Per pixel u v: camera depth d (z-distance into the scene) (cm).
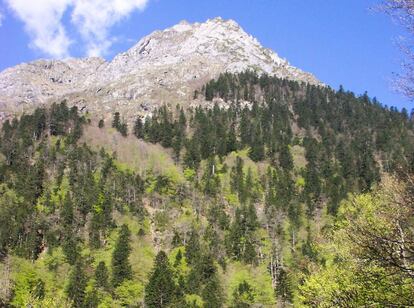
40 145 13425
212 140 14912
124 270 8300
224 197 12044
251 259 9075
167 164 14025
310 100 18888
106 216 10356
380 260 1043
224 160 14088
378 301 1161
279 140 15200
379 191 1590
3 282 7300
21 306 6412
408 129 15325
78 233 9675
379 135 14550
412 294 1102
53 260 8575
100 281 7875
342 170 12550
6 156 12544
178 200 12000
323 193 11300
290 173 13100
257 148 14238
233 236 9675
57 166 12369
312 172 12425
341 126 16538
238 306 7594
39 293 7144
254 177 12938
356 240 1143
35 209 10288
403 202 1095
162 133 15988
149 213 11462
